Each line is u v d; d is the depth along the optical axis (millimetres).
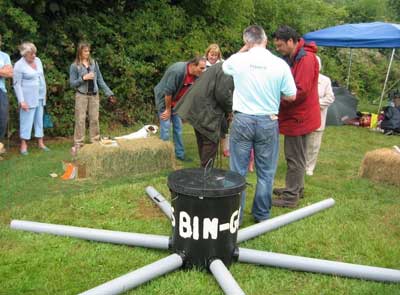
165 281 3154
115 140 5961
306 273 3373
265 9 12492
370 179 5926
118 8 9055
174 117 6211
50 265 3346
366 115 10430
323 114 5695
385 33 10859
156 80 9469
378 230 4195
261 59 3668
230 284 2947
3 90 6031
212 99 4512
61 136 8086
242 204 4117
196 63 5586
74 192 4969
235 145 3842
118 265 3400
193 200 3117
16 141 7375
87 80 6559
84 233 3740
